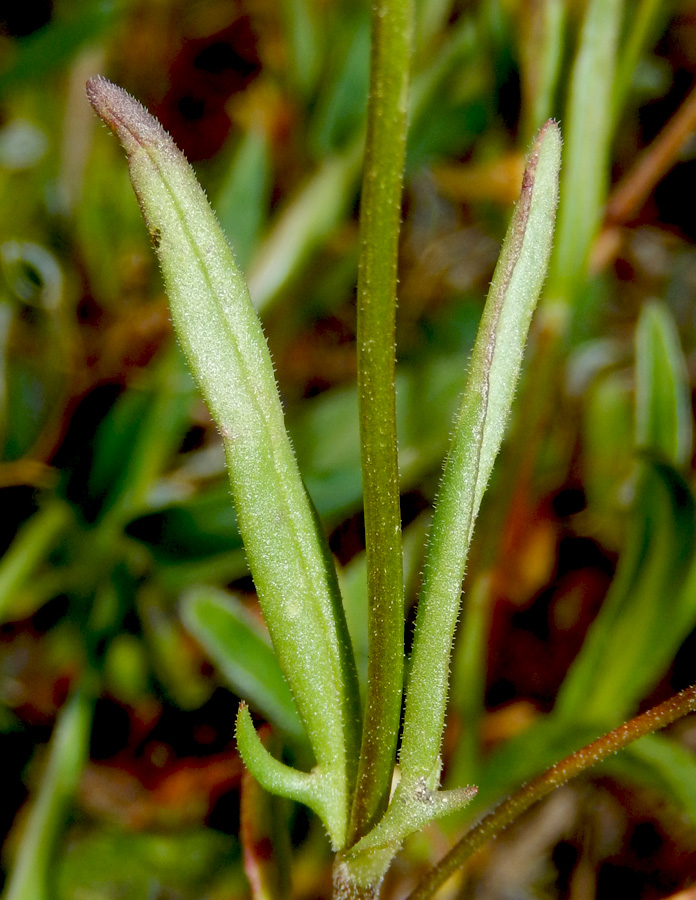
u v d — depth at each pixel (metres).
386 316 0.07
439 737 0.08
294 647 0.08
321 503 0.12
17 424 0.14
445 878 0.09
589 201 0.11
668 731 0.13
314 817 0.11
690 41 0.17
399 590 0.08
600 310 0.16
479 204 0.17
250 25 0.18
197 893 0.12
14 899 0.11
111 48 0.18
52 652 0.13
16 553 0.12
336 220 0.15
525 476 0.13
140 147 0.08
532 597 0.15
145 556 0.13
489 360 0.08
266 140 0.15
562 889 0.12
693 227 0.17
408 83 0.07
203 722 0.13
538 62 0.12
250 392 0.08
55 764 0.11
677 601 0.11
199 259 0.08
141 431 0.13
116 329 0.15
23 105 0.16
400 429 0.13
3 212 0.15
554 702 0.14
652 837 0.12
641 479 0.12
